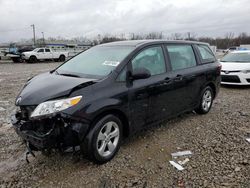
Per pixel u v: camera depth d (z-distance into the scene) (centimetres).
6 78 1335
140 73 385
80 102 330
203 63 576
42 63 2783
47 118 317
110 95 360
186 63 527
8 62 2922
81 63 445
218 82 625
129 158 380
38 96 334
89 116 333
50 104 321
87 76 391
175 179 325
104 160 362
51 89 342
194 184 313
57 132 319
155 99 435
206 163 364
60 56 3139
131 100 389
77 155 388
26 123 328
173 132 482
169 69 472
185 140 446
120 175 336
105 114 361
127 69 396
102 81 364
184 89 505
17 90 950
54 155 389
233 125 521
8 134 479
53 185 316
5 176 338
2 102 738
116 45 461
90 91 345
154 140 445
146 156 387
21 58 2869
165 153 396
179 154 391
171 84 466
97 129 346
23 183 322
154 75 438
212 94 614
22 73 1612
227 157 380
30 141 328
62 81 367
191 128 505
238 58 1038
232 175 331
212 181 319
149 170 348
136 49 422
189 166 356
